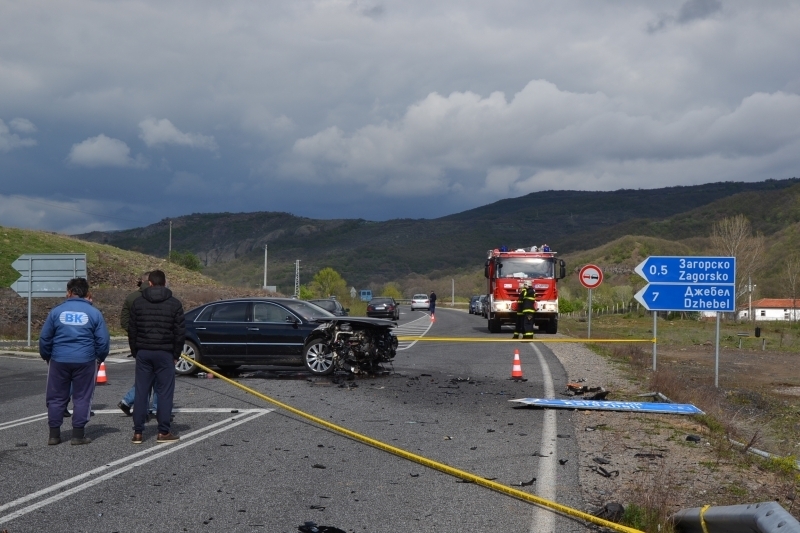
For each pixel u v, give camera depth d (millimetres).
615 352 24078
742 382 21594
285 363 16656
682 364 25844
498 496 6961
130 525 6062
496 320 34594
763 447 10914
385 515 6359
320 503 6707
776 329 51469
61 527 6000
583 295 86375
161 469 7973
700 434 10203
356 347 16391
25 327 34000
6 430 10312
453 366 19078
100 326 9391
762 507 5008
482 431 10109
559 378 16469
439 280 187875
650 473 7820
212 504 6656
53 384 9250
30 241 65000
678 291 17281
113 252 75062
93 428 10453
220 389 14445
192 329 16766
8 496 6906
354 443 9336
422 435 9836
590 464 8203
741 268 70312
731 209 162500
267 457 8547
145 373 9422
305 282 199875
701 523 5617
